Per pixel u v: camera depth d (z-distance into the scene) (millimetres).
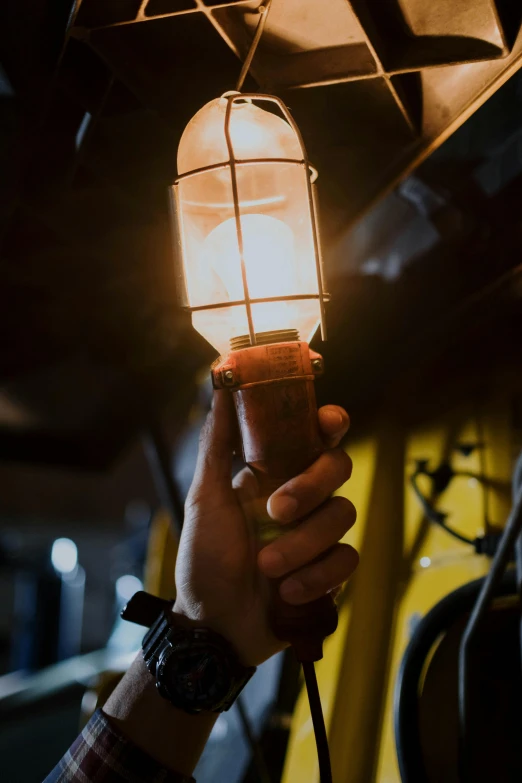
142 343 972
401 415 791
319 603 522
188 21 547
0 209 750
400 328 788
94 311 938
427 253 773
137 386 976
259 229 503
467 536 705
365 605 750
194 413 1078
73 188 717
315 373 511
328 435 529
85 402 1116
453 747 628
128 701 575
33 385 1073
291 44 548
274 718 807
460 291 750
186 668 546
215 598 562
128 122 635
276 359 502
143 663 581
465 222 737
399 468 778
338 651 747
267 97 505
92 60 610
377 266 833
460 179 749
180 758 559
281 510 501
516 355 720
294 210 525
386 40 535
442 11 519
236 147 516
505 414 712
